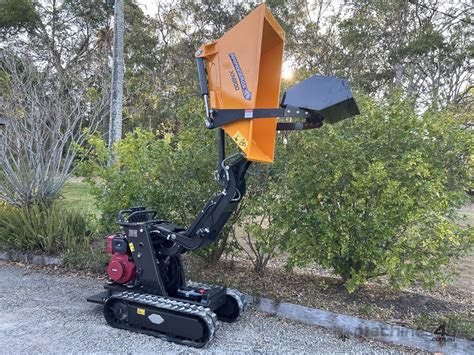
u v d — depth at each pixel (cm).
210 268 544
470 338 363
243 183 379
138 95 1380
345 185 436
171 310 367
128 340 371
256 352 354
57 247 629
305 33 2039
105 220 551
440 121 450
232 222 504
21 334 377
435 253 436
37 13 2364
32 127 712
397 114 455
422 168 402
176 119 614
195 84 1931
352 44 1959
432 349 366
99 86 1054
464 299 487
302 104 309
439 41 1859
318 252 441
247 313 439
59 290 505
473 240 425
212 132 498
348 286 432
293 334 393
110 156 600
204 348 357
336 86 303
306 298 452
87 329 393
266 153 359
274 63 370
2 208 697
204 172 500
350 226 426
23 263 617
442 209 427
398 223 424
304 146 465
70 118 801
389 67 2069
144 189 516
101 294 435
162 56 2277
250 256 560
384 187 421
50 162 726
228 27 2186
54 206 677
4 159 691
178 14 2300
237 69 342
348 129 465
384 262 418
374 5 1997
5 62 862
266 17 344
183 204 509
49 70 956
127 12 2241
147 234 399
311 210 447
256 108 333
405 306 446
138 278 410
